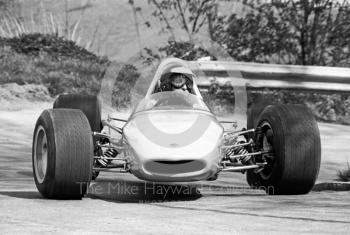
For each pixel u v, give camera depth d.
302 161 19.36
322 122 44.06
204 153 17.97
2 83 46.00
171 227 14.46
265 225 14.73
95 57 57.00
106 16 78.25
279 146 19.42
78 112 19.14
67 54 55.72
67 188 18.53
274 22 48.56
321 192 21.09
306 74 41.00
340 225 14.72
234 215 16.09
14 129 37.19
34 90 45.59
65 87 46.56
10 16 70.38
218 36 48.12
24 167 27.50
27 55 53.84
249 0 49.53
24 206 17.59
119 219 15.49
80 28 74.81
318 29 48.50
